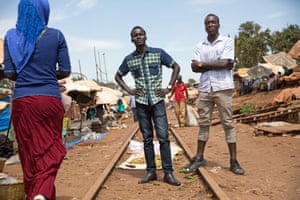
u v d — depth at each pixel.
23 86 4.33
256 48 61.81
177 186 6.50
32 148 4.27
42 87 4.34
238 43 63.53
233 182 6.35
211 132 14.55
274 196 5.49
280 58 39.44
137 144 11.60
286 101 20.06
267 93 33.44
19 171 8.35
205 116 7.26
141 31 6.49
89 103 18.36
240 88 46.69
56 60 4.52
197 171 7.33
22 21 4.41
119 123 22.52
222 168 7.45
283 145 9.63
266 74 40.47
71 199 5.81
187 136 13.68
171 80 6.61
